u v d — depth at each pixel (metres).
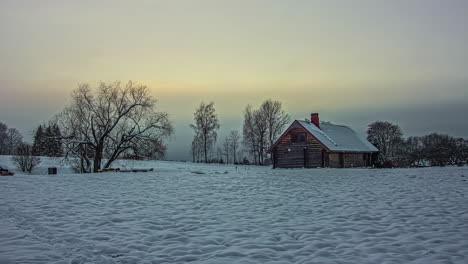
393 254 6.19
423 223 8.54
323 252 6.36
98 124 34.72
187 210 10.84
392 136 74.94
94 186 17.02
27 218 9.33
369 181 17.83
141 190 15.57
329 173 23.50
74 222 8.97
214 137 72.06
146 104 36.31
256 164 68.75
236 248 6.70
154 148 36.06
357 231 7.96
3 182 18.44
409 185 15.62
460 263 5.66
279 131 67.31
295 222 9.01
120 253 6.44
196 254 6.41
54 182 18.70
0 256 5.89
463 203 10.97
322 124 42.50
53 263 5.68
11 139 91.69
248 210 10.83
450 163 40.56
